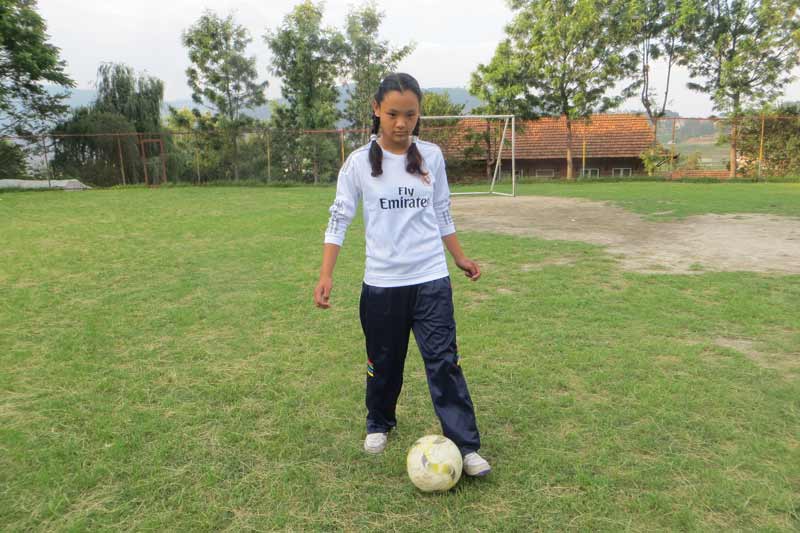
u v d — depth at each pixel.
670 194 15.65
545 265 6.43
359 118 26.05
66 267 6.64
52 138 21.64
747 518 2.02
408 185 2.27
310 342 3.99
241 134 22.38
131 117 24.56
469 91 24.55
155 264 6.77
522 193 17.50
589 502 2.11
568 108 23.47
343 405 2.98
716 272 5.90
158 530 2.01
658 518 2.02
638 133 28.23
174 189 20.36
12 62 20.56
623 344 3.79
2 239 8.79
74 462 2.46
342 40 24.88
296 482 2.29
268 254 7.31
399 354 2.43
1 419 2.88
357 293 5.33
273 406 2.98
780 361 3.51
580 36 22.36
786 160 21.75
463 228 9.69
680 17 22.66
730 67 22.22
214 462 2.45
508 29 23.45
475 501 2.14
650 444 2.51
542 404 2.93
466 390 2.34
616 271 6.04
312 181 22.48
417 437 2.64
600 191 17.52
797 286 5.25
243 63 24.86
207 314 4.71
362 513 2.08
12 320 4.59
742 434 2.60
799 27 21.75
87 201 15.41
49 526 2.04
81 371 3.51
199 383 3.29
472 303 4.88
